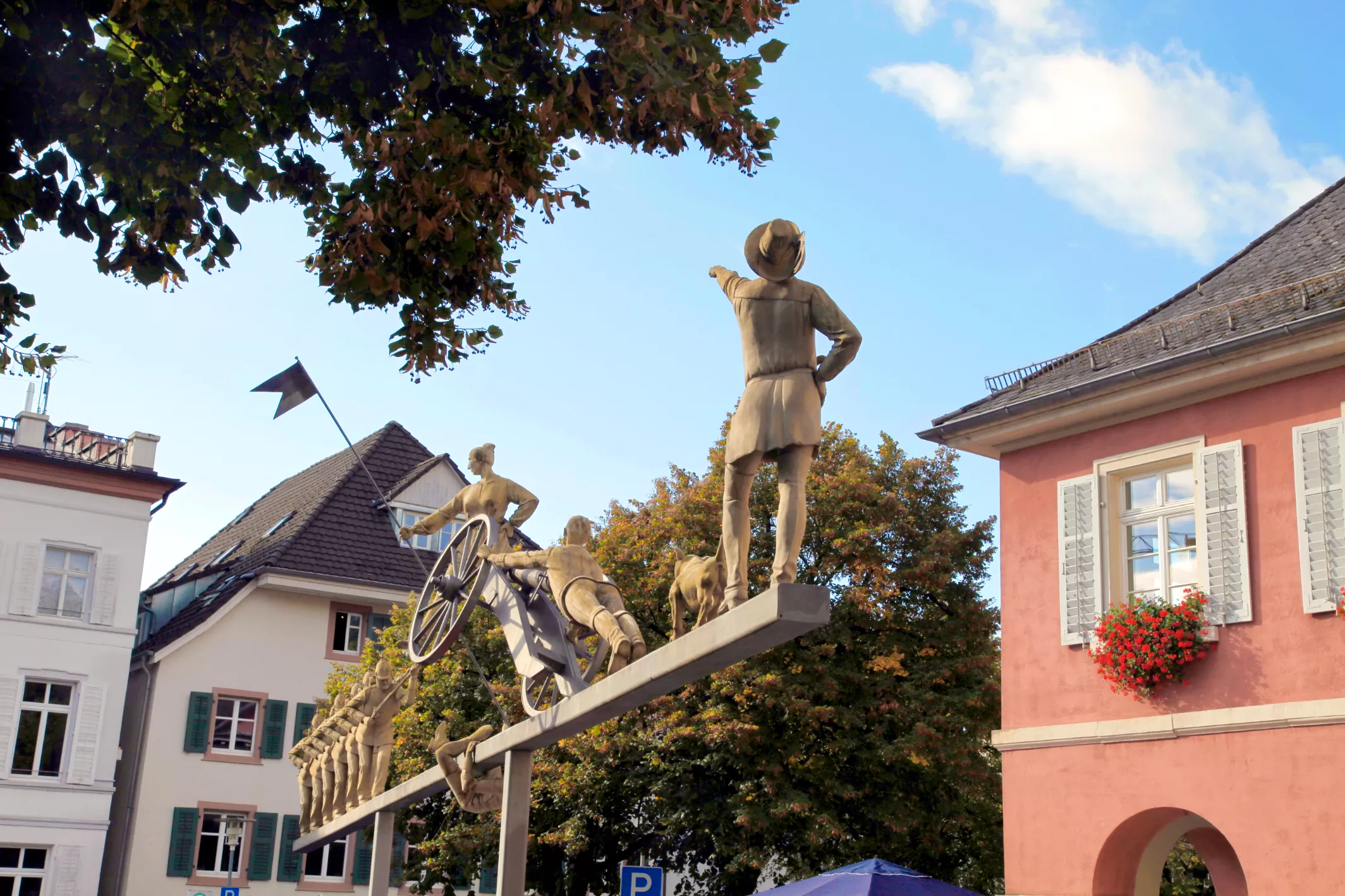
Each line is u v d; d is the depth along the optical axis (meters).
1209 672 14.17
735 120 7.94
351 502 37.47
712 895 23.39
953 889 12.33
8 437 32.19
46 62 6.66
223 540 43.50
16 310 7.86
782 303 6.84
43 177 7.03
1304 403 13.99
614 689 8.02
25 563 30.84
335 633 35.09
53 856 29.84
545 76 7.46
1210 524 14.50
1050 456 16.41
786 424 6.66
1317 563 13.53
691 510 23.19
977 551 23.52
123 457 33.59
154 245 7.66
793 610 6.25
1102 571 15.48
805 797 20.73
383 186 7.75
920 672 22.05
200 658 33.03
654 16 7.36
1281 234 17.84
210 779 32.34
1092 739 15.02
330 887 32.94
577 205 8.43
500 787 10.88
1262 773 13.41
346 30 7.25
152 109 7.19
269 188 7.94
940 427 17.11
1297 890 12.93
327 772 15.55
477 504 10.98
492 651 24.92
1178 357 14.60
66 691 30.97
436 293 8.38
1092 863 14.73
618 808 22.97
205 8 6.89
